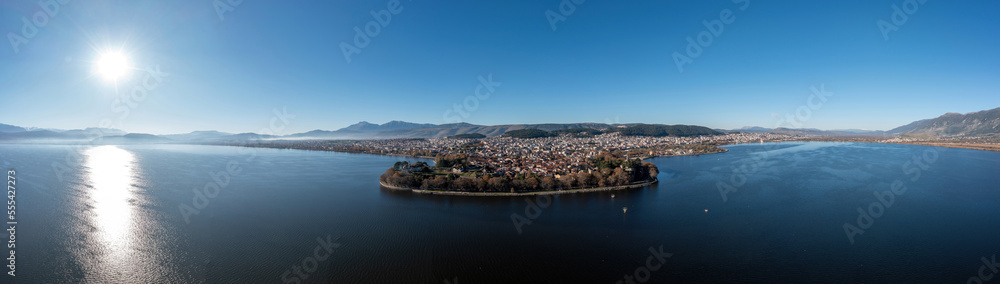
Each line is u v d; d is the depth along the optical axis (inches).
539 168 7539.4
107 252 3351.4
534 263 3189.0
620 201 5142.7
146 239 3656.5
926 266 2987.2
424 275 2989.7
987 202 4822.8
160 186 6323.8
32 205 4827.8
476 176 6668.3
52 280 2842.0
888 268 2965.1
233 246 3511.3
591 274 2984.7
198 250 3417.8
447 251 3437.5
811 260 3125.0
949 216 4224.9
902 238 3560.5
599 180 6003.9
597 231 3917.3
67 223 4104.3
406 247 3521.2
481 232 3907.5
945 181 6289.4
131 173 7819.9
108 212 4557.1
